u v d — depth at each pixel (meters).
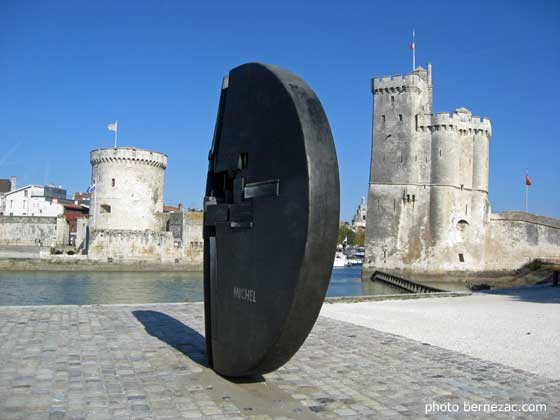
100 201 76.12
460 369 9.22
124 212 75.56
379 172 67.88
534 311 19.03
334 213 6.76
